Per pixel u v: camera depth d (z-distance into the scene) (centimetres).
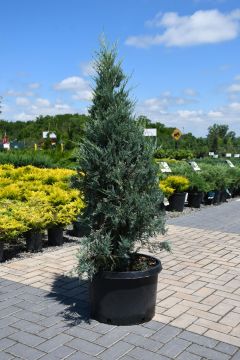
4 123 6388
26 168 1165
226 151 4531
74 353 393
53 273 623
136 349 402
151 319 466
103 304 448
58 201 796
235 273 643
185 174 1315
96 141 456
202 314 486
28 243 734
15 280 590
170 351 399
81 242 445
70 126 3741
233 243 842
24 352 394
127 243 439
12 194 886
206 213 1233
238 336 433
